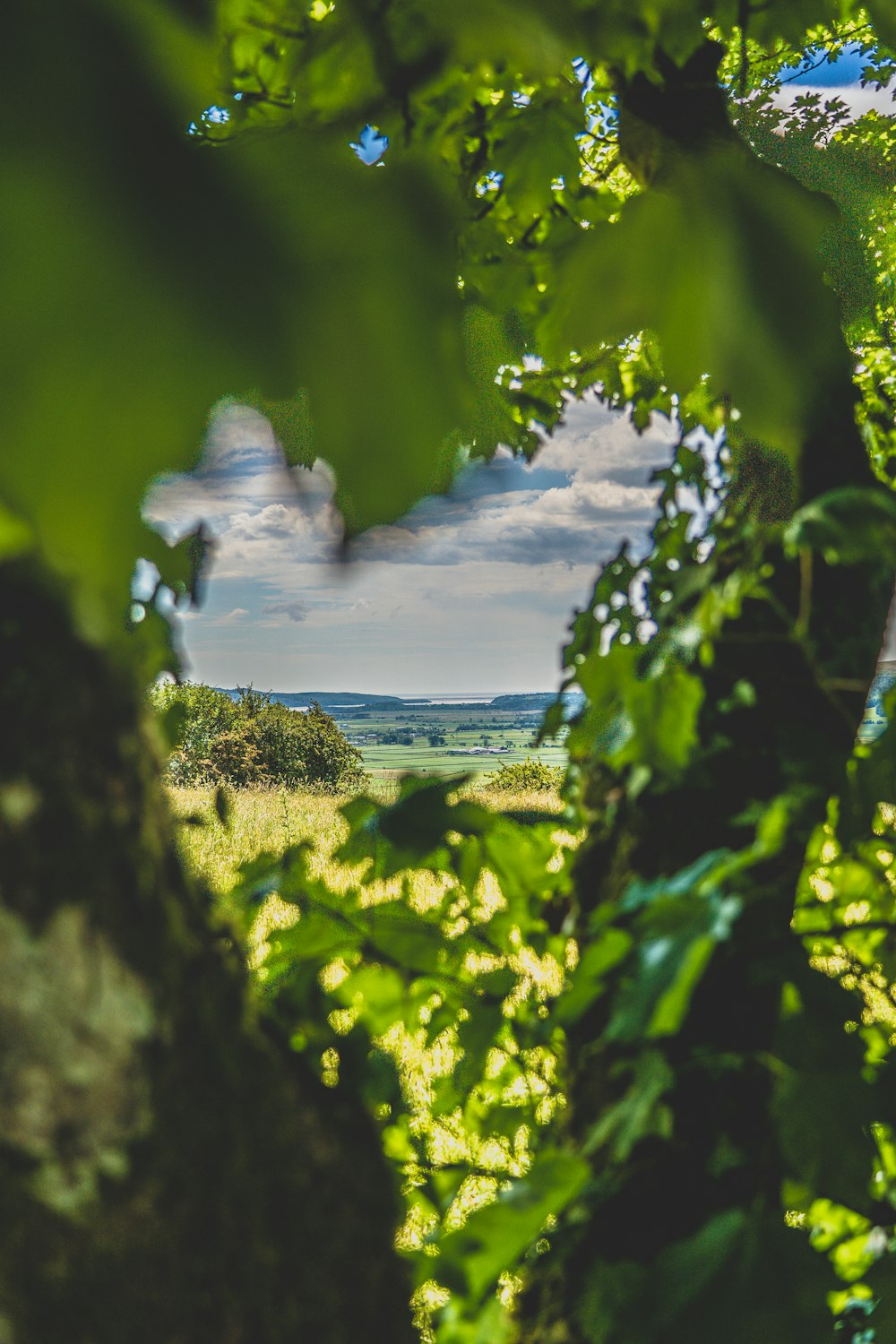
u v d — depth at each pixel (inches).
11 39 12.8
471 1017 63.7
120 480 12.8
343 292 15.0
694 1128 45.2
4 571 24.8
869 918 62.7
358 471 15.0
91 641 26.7
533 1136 67.1
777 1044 45.3
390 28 23.7
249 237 14.2
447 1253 40.3
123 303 13.0
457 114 47.8
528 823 64.1
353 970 62.5
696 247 25.1
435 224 16.2
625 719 50.5
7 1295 26.4
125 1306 27.4
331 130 17.5
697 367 25.5
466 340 26.5
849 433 44.1
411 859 56.9
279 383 14.1
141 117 13.4
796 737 46.9
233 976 33.9
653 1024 33.5
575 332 25.7
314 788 692.1
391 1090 61.1
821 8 44.6
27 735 25.7
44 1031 25.8
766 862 46.8
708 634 43.0
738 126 45.2
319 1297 32.0
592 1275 41.3
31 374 12.5
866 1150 40.2
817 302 25.7
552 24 21.2
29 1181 26.0
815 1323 37.5
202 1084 29.8
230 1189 30.0
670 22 34.1
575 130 50.4
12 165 12.7
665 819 49.0
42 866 25.8
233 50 40.3
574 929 53.9
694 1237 40.6
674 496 63.9
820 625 48.6
